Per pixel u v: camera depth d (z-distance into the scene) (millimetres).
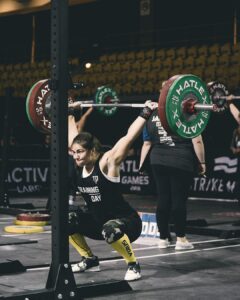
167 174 5969
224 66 14508
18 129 16875
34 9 16625
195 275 4855
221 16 16844
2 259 5105
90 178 4414
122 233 4438
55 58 3904
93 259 4965
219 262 5422
